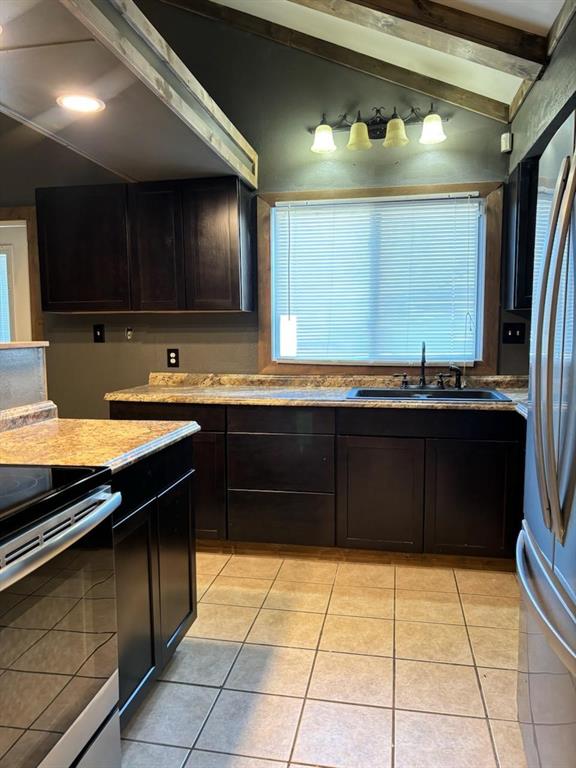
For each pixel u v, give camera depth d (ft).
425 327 10.46
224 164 8.96
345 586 8.25
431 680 5.98
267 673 6.14
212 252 9.82
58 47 5.28
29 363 6.49
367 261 10.54
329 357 10.87
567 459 3.62
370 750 5.00
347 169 10.36
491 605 7.63
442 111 9.91
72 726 3.81
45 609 3.50
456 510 8.65
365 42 9.48
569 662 3.35
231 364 11.03
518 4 6.73
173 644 5.98
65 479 3.97
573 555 3.45
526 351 10.03
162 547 5.66
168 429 6.09
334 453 8.90
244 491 9.24
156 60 6.22
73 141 7.91
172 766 4.85
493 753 4.94
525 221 8.99
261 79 10.50
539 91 7.75
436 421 8.55
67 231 10.25
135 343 11.31
